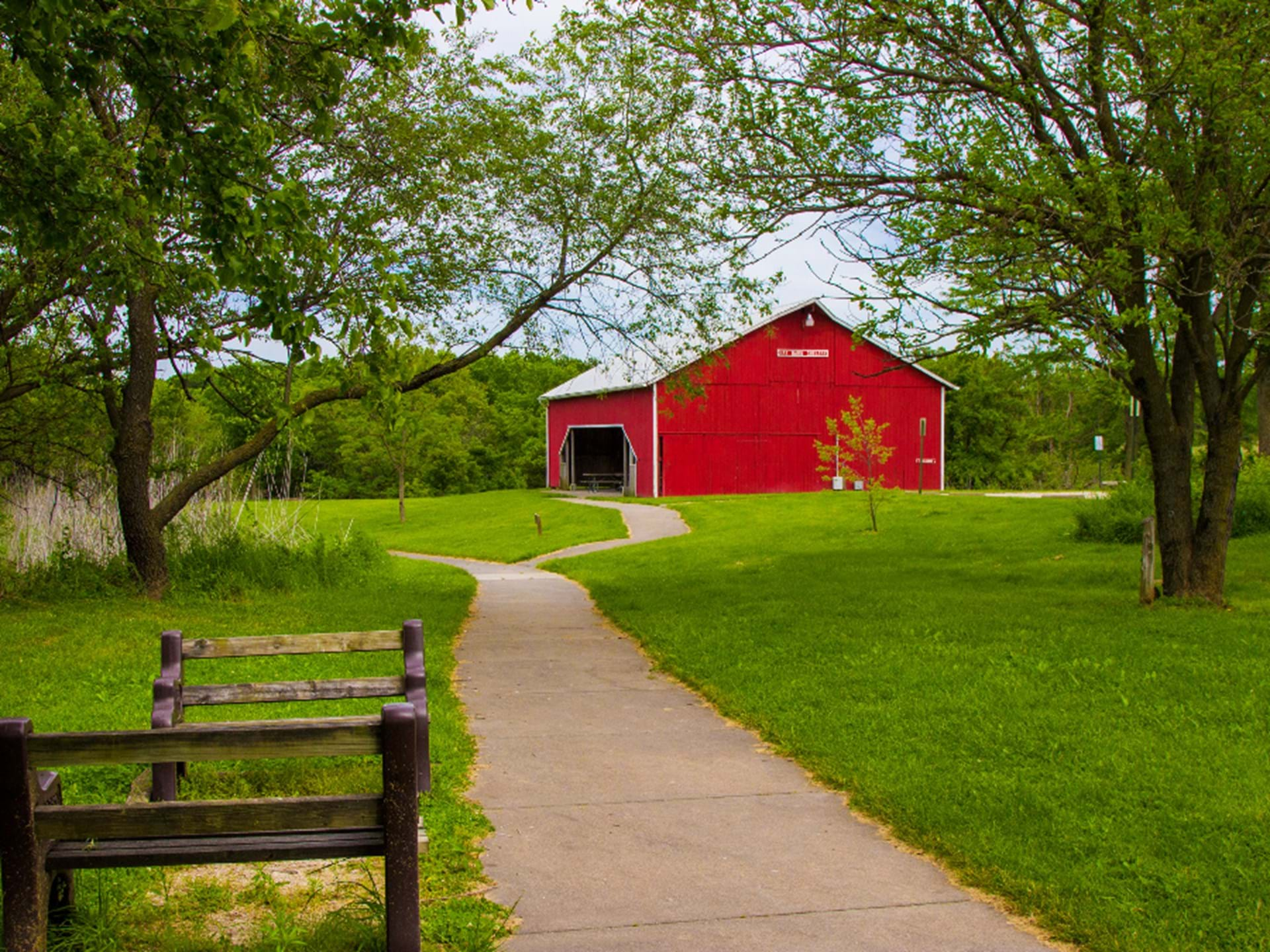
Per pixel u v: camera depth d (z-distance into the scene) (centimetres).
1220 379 1339
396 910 369
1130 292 1263
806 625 1215
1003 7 1266
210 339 680
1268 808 562
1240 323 1291
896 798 602
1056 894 467
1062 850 518
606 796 639
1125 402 1433
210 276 647
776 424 4594
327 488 7238
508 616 1537
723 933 443
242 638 619
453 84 1582
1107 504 2298
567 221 1620
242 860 367
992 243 1169
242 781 634
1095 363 1262
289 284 647
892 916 461
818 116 1319
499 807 618
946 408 7125
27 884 355
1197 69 1109
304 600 1614
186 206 718
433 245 1590
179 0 595
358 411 5206
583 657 1151
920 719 775
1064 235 1228
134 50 614
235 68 618
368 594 1711
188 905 455
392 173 1574
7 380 1527
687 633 1224
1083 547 2117
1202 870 486
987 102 1314
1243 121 1133
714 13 1316
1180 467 1353
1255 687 843
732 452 4550
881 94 1310
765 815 602
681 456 4500
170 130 636
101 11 600
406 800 370
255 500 2189
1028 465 7269
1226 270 1165
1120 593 1465
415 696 618
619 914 463
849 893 487
